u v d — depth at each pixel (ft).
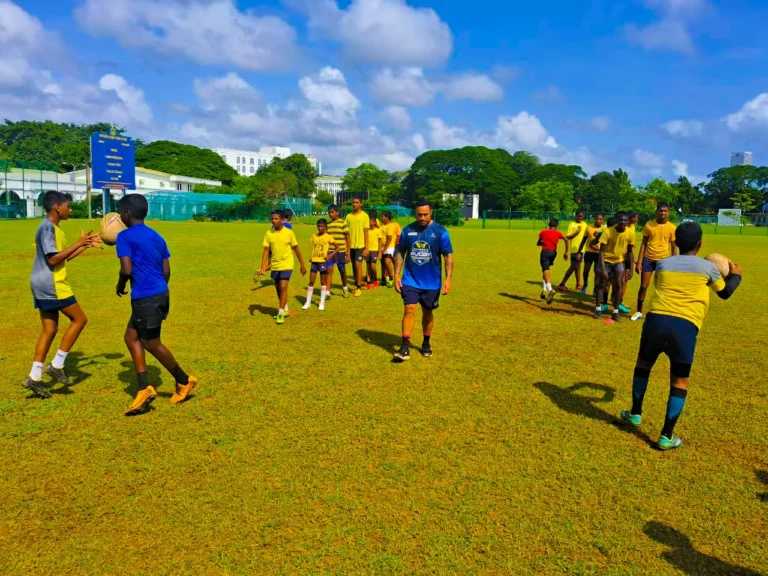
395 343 23.89
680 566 9.54
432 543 10.02
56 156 327.06
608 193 342.85
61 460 12.85
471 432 14.66
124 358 21.06
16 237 79.41
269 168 365.20
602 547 10.00
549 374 19.72
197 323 27.30
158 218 185.98
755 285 44.34
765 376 19.85
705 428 15.19
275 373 19.38
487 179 330.95
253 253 62.18
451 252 21.07
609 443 14.16
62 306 16.70
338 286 41.52
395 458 13.15
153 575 9.14
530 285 42.78
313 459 13.04
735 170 345.72
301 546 9.89
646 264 29.43
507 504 11.28
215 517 10.73
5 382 18.10
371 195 299.99
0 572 9.14
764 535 10.43
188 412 15.78
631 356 22.33
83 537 10.10
